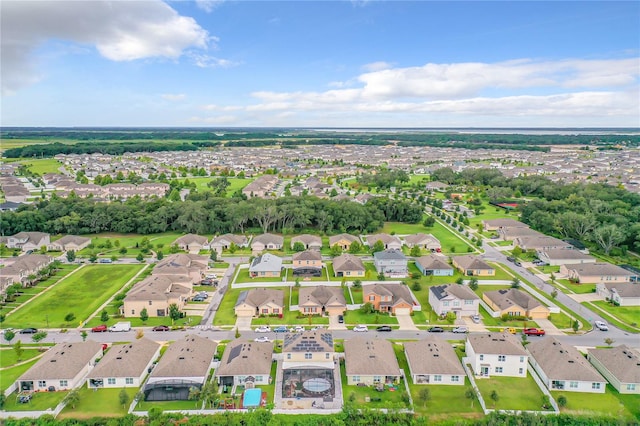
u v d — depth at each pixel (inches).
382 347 3326.8
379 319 4042.8
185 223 6924.2
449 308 4067.4
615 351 3240.7
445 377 3051.2
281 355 3398.1
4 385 2994.6
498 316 4089.6
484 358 3164.4
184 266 4921.3
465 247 6402.6
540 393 2955.2
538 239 6245.1
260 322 3971.5
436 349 3245.6
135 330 3814.0
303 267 5290.4
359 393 2947.8
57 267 5359.3
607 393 2945.4
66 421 2635.3
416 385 3036.4
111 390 2965.1
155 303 4057.6
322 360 3208.7
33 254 5497.1
